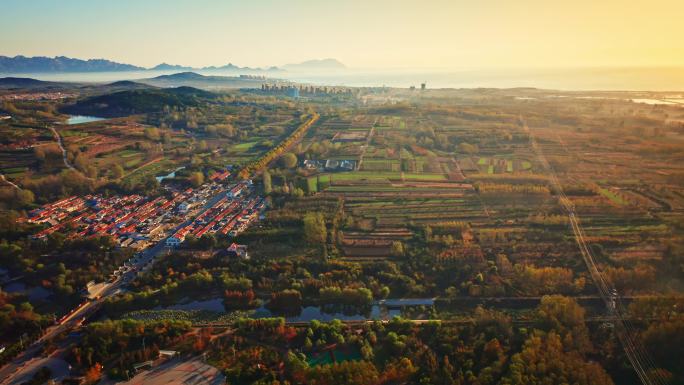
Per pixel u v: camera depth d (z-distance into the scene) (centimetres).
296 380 14350
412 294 19588
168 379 14575
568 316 16625
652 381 13825
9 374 14925
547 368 14050
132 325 16912
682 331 15188
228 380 14525
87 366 15212
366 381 13938
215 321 18000
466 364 14750
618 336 16050
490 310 18012
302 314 18600
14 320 17275
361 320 17938
